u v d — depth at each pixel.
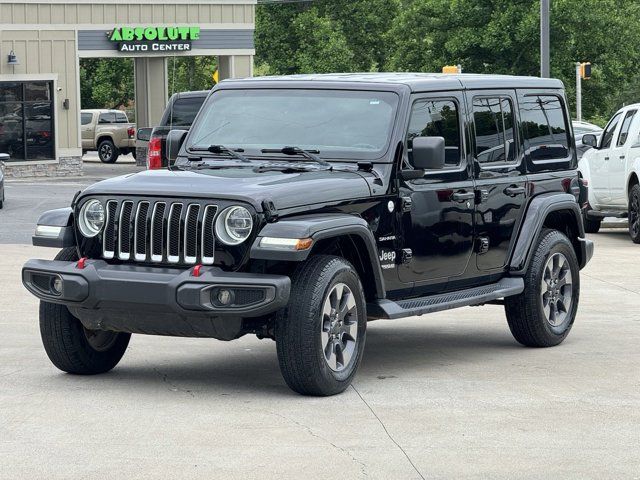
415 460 6.55
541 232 10.23
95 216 8.09
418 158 8.51
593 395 8.23
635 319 11.65
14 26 35.97
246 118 9.17
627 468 6.45
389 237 8.63
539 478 6.25
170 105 20.38
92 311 8.05
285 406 7.78
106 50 38.47
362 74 9.54
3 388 8.30
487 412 7.70
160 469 6.33
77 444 6.82
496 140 9.84
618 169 19.61
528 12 53.09
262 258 7.61
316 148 8.84
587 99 56.03
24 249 16.69
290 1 65.06
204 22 40.56
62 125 37.09
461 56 55.06
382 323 11.52
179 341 10.26
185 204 7.83
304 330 7.79
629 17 55.59
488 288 9.62
